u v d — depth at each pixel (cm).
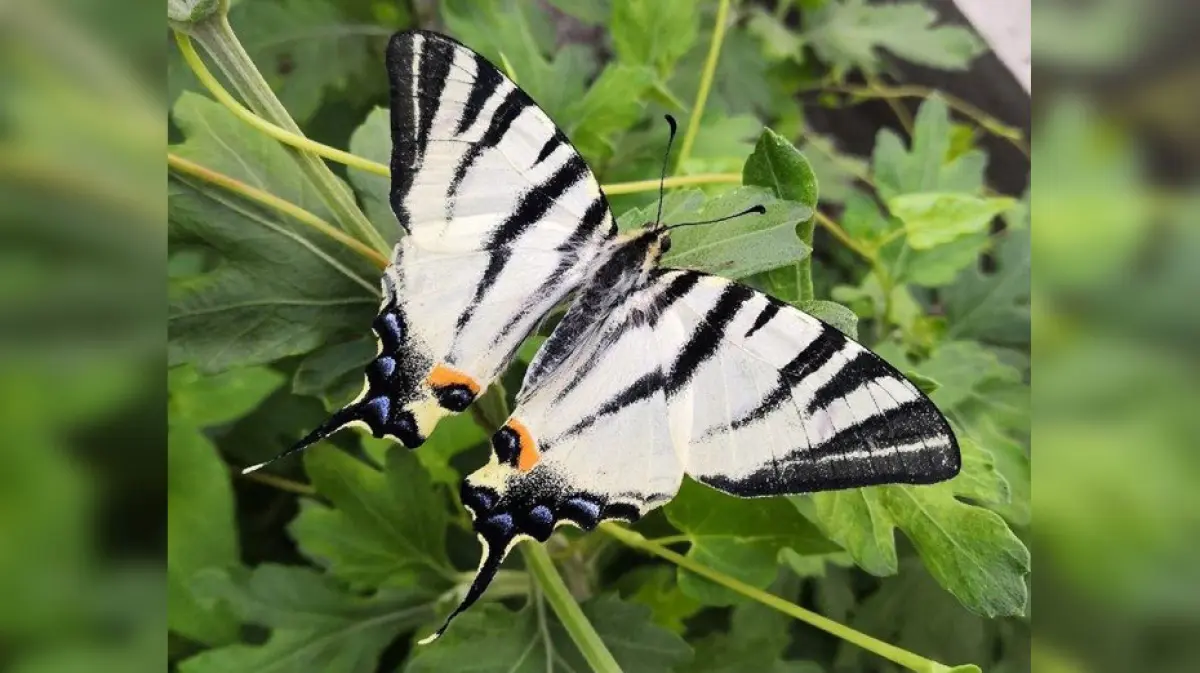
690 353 11
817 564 15
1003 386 16
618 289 12
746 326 11
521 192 11
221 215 12
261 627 15
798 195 12
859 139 24
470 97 10
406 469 14
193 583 13
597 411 12
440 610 14
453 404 11
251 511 17
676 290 11
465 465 16
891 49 21
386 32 18
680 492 13
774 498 13
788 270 12
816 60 22
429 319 11
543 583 14
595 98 15
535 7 19
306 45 18
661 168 17
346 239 12
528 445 12
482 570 11
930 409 10
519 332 11
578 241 11
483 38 16
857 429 11
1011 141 23
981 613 11
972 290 18
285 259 12
